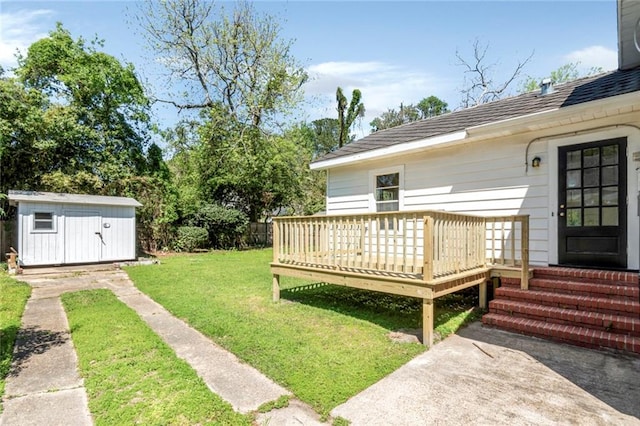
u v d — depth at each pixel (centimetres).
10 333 422
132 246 1090
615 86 502
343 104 2375
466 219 480
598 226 492
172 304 564
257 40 1647
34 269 907
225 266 1031
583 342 382
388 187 773
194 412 247
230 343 388
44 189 1179
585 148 505
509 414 250
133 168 1465
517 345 390
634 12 464
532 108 566
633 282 425
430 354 366
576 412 253
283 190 1789
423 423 239
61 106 1257
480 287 526
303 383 292
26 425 236
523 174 568
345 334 424
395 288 429
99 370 318
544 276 499
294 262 575
